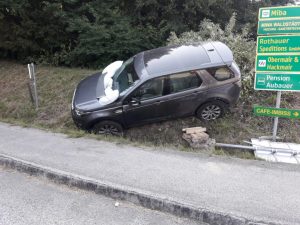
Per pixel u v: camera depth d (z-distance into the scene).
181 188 3.97
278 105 5.63
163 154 5.08
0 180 4.52
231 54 6.63
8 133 6.30
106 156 5.00
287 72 5.39
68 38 11.51
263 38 5.41
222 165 4.65
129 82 6.48
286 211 3.49
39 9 11.02
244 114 6.81
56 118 7.71
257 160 4.91
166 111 6.49
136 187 4.00
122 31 10.45
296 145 5.75
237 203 3.64
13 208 3.79
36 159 4.91
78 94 6.95
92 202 3.91
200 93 6.41
